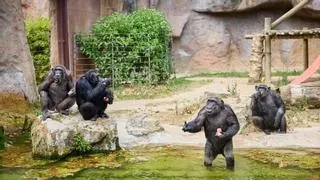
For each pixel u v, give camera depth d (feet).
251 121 41.81
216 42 101.71
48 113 36.86
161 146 37.68
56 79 36.91
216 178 28.53
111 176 29.43
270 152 34.94
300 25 100.27
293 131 41.24
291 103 53.36
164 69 78.95
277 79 80.74
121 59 76.79
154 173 29.89
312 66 61.26
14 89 50.03
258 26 102.22
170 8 100.89
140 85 75.10
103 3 87.97
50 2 72.54
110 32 77.66
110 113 51.26
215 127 30.55
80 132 35.27
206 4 99.96
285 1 98.22
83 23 81.25
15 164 32.91
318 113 49.65
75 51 77.36
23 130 44.34
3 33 50.31
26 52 53.67
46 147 34.19
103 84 36.27
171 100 60.49
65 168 31.58
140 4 95.66
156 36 79.20
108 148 36.01
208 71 101.40
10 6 51.42
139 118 42.50
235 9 99.40
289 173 29.37
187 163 32.27
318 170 30.04
